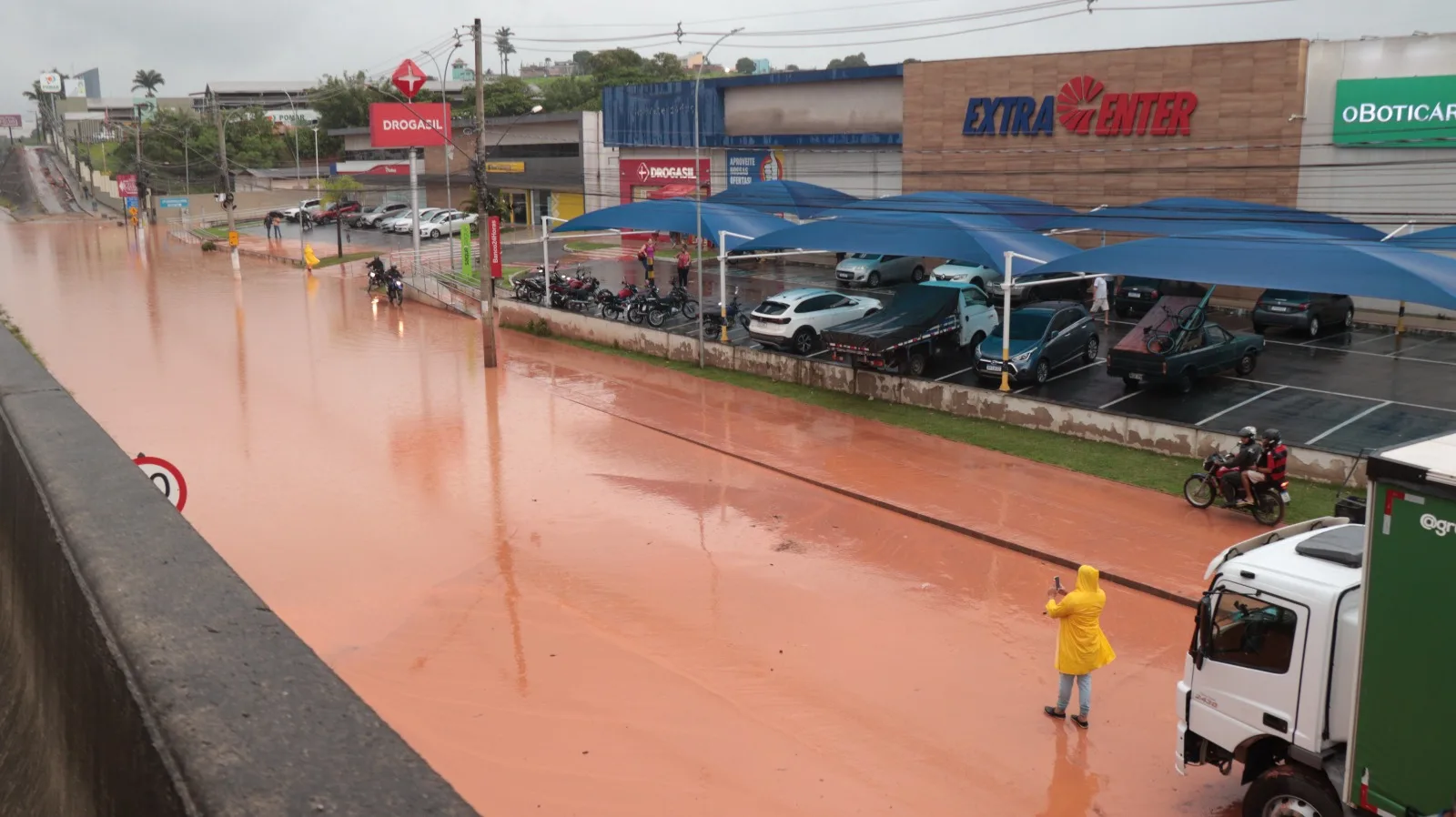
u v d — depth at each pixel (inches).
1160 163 1523.1
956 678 508.7
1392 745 299.7
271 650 59.7
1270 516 689.0
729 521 731.4
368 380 1186.6
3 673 112.0
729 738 455.8
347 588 617.0
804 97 2012.8
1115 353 991.6
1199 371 1000.9
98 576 68.6
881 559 663.8
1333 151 1378.0
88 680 64.2
